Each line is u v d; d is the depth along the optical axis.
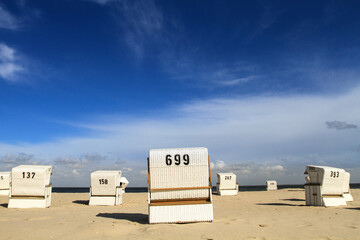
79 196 30.94
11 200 16.34
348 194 21.92
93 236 7.82
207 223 9.88
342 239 7.35
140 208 17.56
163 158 10.61
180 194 10.44
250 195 31.34
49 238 7.60
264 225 9.28
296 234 7.92
